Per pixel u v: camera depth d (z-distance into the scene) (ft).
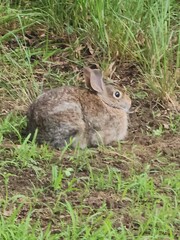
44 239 31.09
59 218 32.96
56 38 49.98
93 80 39.81
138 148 39.70
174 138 41.39
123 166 37.65
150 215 32.86
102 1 48.60
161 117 43.80
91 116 39.37
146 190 35.04
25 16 50.16
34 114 39.19
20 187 35.19
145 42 48.06
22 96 43.98
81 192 34.99
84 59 48.44
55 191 34.99
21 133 40.37
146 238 31.42
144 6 49.75
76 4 49.75
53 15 50.29
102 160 38.04
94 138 39.63
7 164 36.94
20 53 47.75
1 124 40.88
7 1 50.34
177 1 52.90
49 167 36.96
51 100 39.11
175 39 49.52
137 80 47.06
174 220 33.01
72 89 39.81
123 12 49.16
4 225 31.09
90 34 49.19
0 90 44.73
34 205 33.73
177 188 35.63
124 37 48.24
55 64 47.98
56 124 38.73
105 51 48.60
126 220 32.99
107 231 31.32
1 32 49.93
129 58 48.26
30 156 37.45
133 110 44.29
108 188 35.42
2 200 33.63
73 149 39.19
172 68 47.47
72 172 36.58
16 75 45.57
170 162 38.68
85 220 32.73
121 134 40.63
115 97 40.22
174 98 45.24
